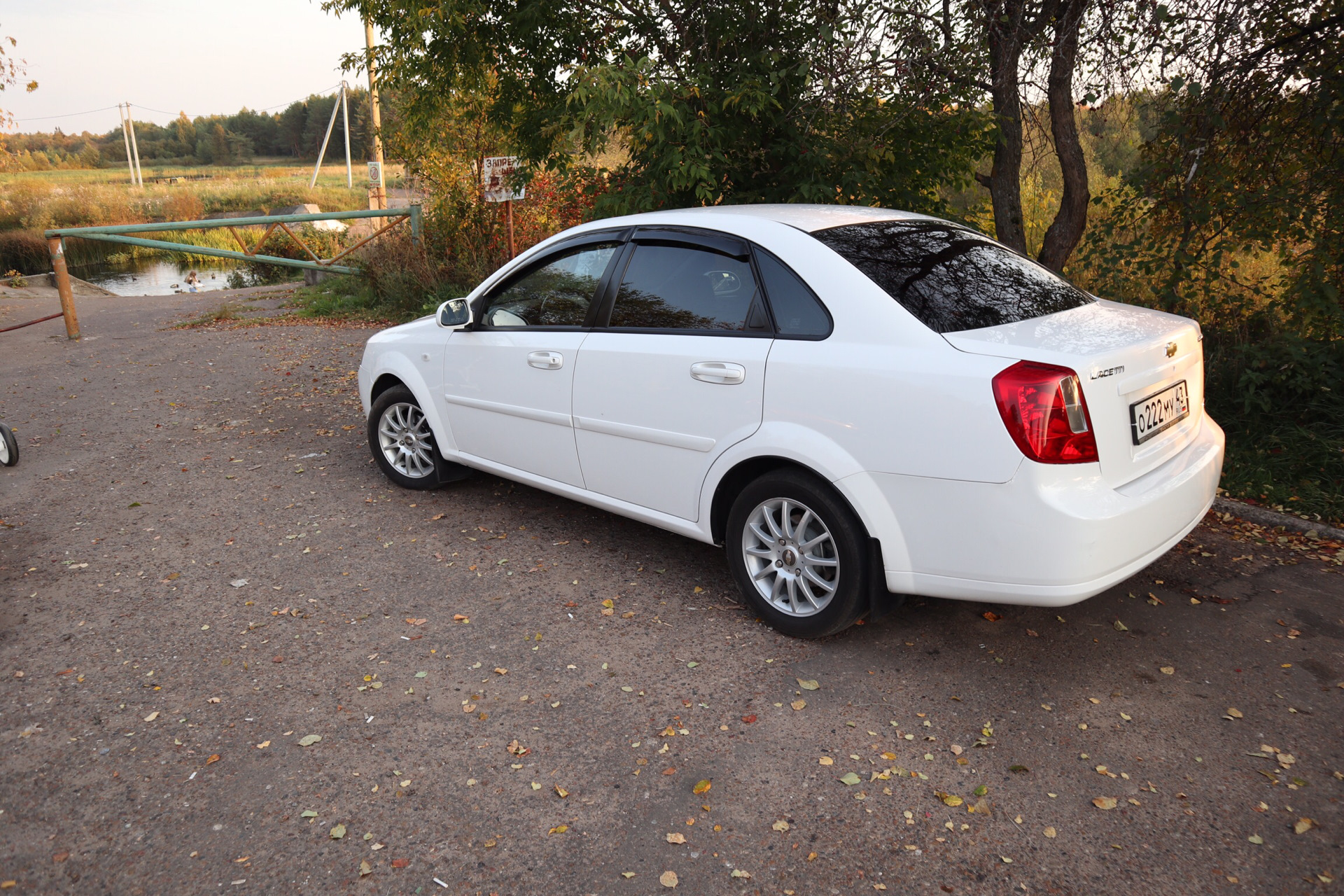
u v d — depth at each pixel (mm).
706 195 6484
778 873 2365
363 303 13461
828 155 6734
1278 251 5801
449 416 4992
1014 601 2920
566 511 5082
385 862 2426
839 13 6414
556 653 3525
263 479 5773
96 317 14016
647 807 2631
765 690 3221
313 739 2979
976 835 2480
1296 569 4051
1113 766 2756
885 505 3070
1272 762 2752
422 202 14312
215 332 12023
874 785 2697
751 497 3502
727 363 3461
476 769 2820
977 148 7355
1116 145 7641
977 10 6074
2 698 3264
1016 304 3301
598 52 7719
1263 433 5359
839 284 3227
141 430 7086
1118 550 2838
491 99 9484
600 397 4016
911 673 3307
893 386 2982
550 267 4398
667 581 4148
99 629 3781
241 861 2439
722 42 7012
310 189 51562
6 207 37094
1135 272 6090
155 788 2748
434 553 4531
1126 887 2283
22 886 2365
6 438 6066
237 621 3838
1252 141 6000
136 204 40938
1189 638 3488
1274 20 5590
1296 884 2275
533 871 2389
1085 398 2779
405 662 3479
